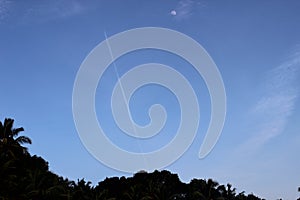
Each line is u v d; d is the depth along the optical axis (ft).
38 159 244.22
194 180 314.55
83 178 235.61
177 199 306.76
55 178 222.89
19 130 182.60
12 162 172.96
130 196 245.86
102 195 241.55
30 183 179.42
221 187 263.70
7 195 158.92
